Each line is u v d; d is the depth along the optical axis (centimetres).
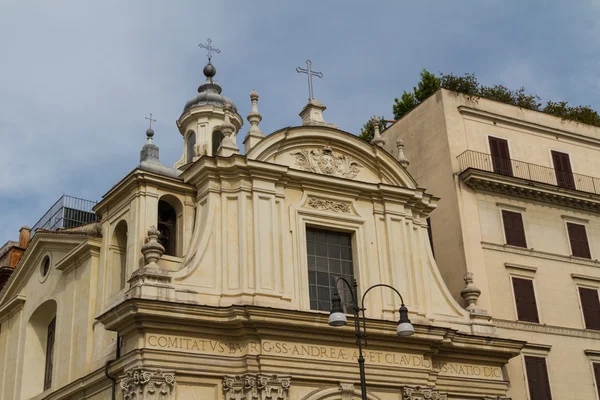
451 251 3359
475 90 4634
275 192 2784
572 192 3591
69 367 2825
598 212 3700
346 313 2808
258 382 2452
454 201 3400
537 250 3456
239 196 2731
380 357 2716
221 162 2745
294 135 2892
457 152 3519
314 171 2916
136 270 2536
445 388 2883
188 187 2812
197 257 2600
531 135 3756
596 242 3638
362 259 2886
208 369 2444
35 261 3334
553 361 3269
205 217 2706
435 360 2892
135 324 2378
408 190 3030
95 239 2894
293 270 2733
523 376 3164
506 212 3469
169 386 2362
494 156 3597
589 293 3509
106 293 2770
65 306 2992
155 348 2378
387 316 2812
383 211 2991
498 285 3303
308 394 2545
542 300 3369
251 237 2684
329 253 2881
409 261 2961
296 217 2812
